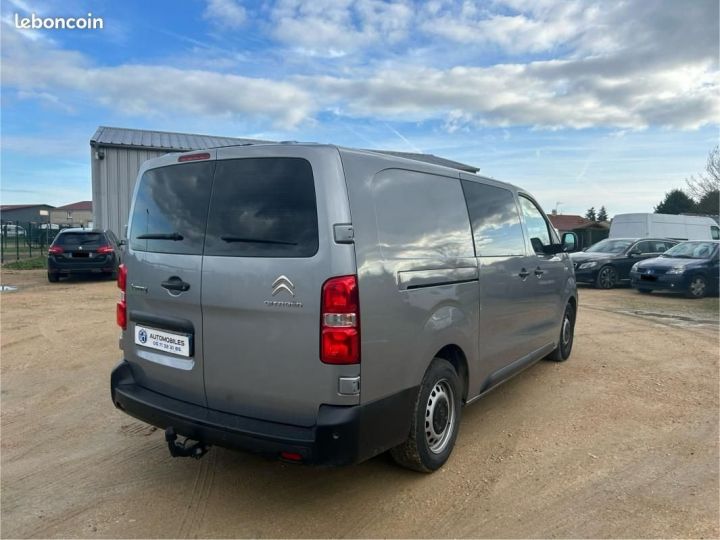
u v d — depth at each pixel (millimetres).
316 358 2834
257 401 3043
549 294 5602
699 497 3375
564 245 5949
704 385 5707
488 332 4227
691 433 4398
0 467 3762
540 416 4766
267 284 2934
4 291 12758
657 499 3348
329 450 2791
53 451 4023
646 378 5953
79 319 9109
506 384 5707
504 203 4797
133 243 3705
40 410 4875
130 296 3699
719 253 13750
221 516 3158
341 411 2822
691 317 10359
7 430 4414
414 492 3422
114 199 17297
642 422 4637
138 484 3533
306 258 2863
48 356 6703
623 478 3617
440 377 3600
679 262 13578
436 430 3637
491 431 4418
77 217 81062
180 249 3334
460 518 3135
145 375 3631
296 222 2930
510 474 3666
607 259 15773
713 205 37406
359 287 2861
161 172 3561
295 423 2945
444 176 3896
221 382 3156
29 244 25344
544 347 5641
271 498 3359
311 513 3189
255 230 3041
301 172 2969
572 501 3318
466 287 3848
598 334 8484
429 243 3525
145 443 4172
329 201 2873
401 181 3400
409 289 3217
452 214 3879
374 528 3037
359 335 2844
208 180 3291
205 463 3840
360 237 2938
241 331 3043
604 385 5684
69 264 14477
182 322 3307
